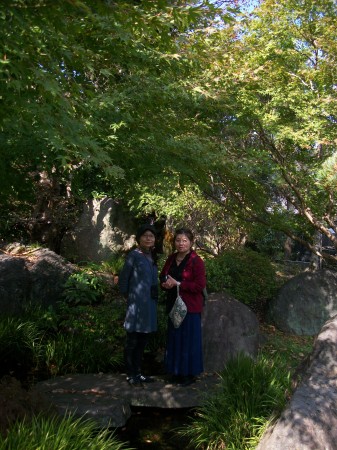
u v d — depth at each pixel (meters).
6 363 4.56
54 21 1.77
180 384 4.07
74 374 4.38
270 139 5.30
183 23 1.93
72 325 5.48
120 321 5.62
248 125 5.11
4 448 2.24
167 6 1.83
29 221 7.93
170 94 3.58
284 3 4.97
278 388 3.34
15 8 1.67
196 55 3.39
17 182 3.44
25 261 6.12
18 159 3.26
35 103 1.90
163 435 3.39
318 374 2.81
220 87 4.43
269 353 4.98
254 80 4.49
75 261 8.23
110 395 3.82
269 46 4.76
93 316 5.59
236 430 3.07
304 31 5.08
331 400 2.62
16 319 5.21
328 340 2.98
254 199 5.59
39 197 7.66
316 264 7.48
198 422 3.38
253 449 2.82
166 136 3.80
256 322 5.20
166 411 3.77
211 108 4.46
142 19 1.86
